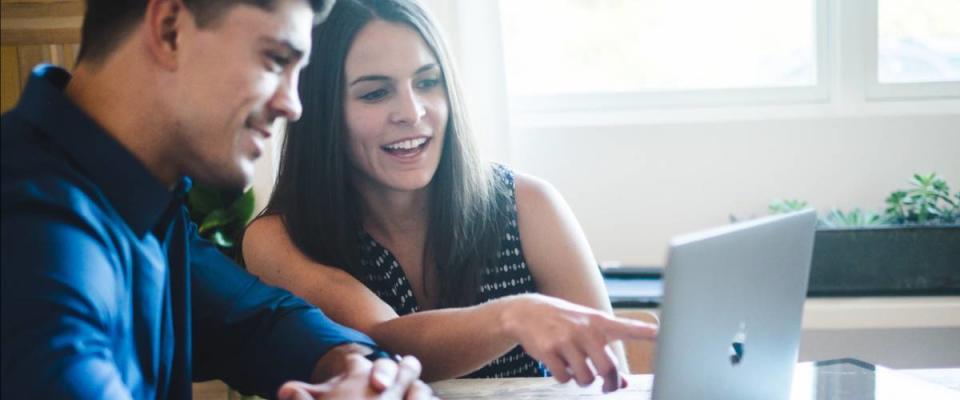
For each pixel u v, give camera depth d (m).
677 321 1.02
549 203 1.88
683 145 3.03
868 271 2.75
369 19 1.69
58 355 0.91
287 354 1.37
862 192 3.02
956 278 2.73
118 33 1.06
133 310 1.11
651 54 3.16
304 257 1.75
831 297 2.77
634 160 3.05
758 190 3.03
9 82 3.04
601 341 1.24
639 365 2.06
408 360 1.27
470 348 1.40
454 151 1.77
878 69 3.09
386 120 1.69
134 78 1.06
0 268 0.92
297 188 1.77
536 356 1.28
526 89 3.21
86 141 1.05
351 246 1.78
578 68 3.19
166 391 1.24
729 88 3.12
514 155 3.08
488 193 1.83
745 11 3.12
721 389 1.14
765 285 1.18
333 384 1.21
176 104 1.07
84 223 0.98
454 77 1.76
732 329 1.13
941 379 1.47
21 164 0.99
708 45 3.14
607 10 3.16
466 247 1.80
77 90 1.08
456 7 2.87
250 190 2.62
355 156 1.73
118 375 0.98
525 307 1.33
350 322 1.63
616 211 3.07
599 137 3.05
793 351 1.31
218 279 1.43
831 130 3.00
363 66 1.68
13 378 0.89
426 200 1.81
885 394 1.37
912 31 3.07
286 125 1.77
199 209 2.61
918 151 2.99
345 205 1.77
